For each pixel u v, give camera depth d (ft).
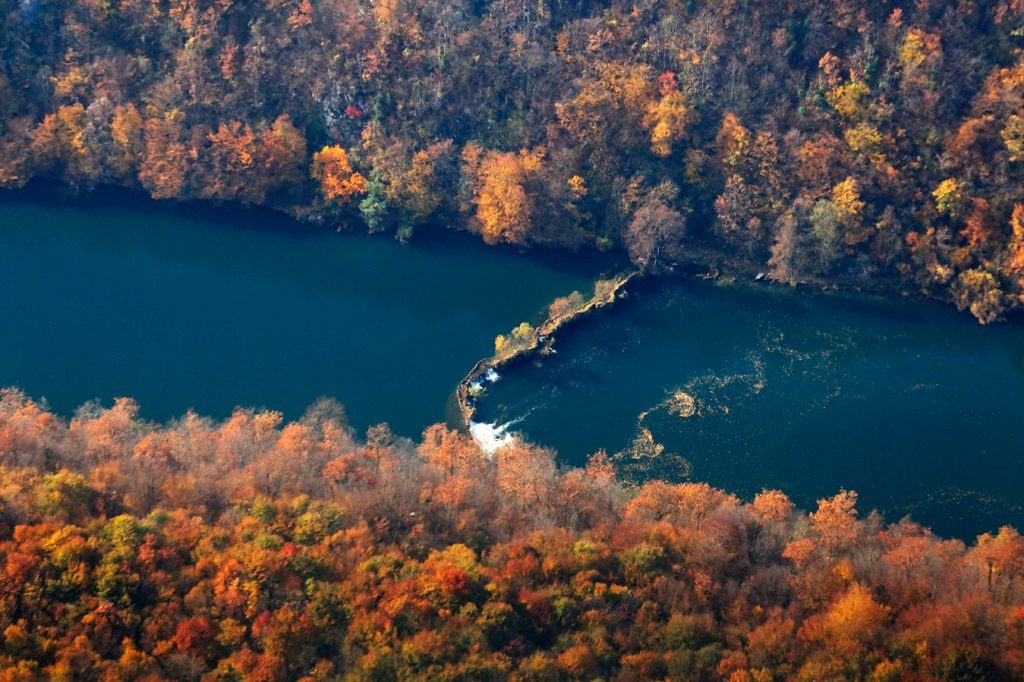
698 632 545.44
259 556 547.49
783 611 570.87
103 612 513.86
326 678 498.28
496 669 507.30
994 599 559.38
